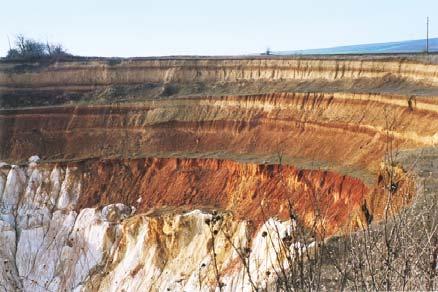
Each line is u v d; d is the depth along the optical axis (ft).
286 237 19.27
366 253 18.57
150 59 262.26
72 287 142.20
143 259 136.15
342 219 108.27
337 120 162.61
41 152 208.74
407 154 92.99
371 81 187.73
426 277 17.53
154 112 211.82
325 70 210.38
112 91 249.96
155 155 186.91
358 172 126.00
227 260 112.68
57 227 163.94
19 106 241.96
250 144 182.09
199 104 207.10
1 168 191.93
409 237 18.97
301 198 127.03
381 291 17.46
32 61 265.34
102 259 146.51
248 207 139.13
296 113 178.91
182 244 132.16
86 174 184.34
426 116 133.49
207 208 151.64
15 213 175.63
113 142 207.41
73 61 263.29
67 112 218.59
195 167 171.42
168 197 165.68
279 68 229.04
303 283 17.08
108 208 165.58
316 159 153.28
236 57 256.73
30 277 147.54
